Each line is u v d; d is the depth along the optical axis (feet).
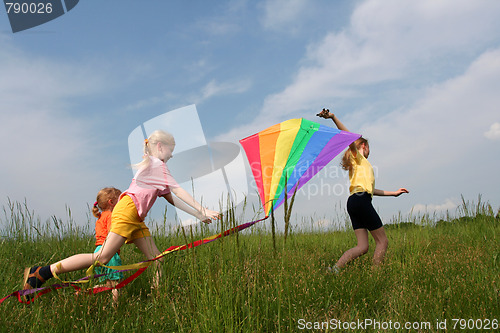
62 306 8.75
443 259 13.15
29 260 13.93
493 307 8.99
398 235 17.11
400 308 9.25
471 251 14.25
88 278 10.02
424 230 18.92
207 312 7.79
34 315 8.47
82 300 8.99
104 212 11.96
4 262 12.91
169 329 8.54
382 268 12.16
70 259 10.09
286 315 8.78
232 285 8.70
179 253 11.78
